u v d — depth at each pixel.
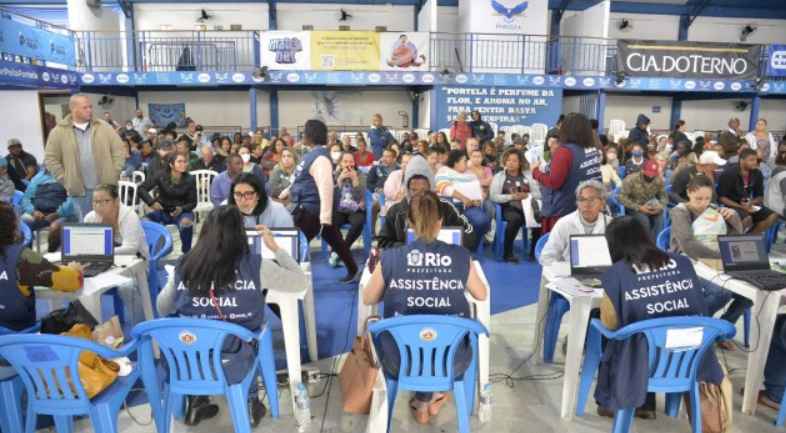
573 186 3.97
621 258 2.46
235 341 2.42
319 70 12.01
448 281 2.45
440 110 12.51
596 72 13.75
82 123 4.71
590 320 2.78
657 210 5.89
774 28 16.14
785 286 2.80
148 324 2.28
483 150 8.62
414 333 2.33
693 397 2.40
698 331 2.29
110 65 13.80
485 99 12.55
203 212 7.26
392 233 3.88
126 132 11.06
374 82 12.16
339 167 5.94
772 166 7.25
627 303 2.39
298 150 9.34
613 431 2.42
